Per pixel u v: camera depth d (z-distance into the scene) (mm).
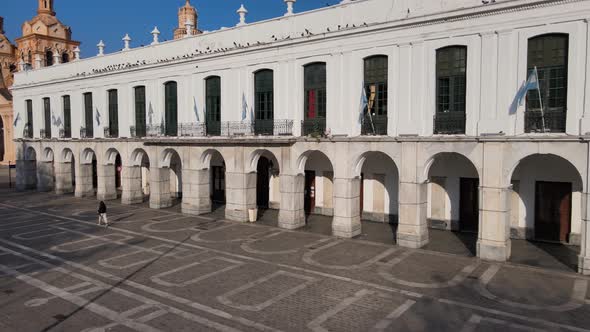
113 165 32281
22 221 24562
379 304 12297
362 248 18172
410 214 18328
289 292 13242
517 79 16609
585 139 14562
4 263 16453
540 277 14445
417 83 18766
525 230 19453
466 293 13055
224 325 11070
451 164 21156
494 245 16312
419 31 18562
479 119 17422
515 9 16406
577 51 15453
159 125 28453
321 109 21891
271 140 22062
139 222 23859
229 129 25047
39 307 12297
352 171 19984
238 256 17078
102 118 32250
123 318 11523
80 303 12555
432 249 17938
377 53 19719
